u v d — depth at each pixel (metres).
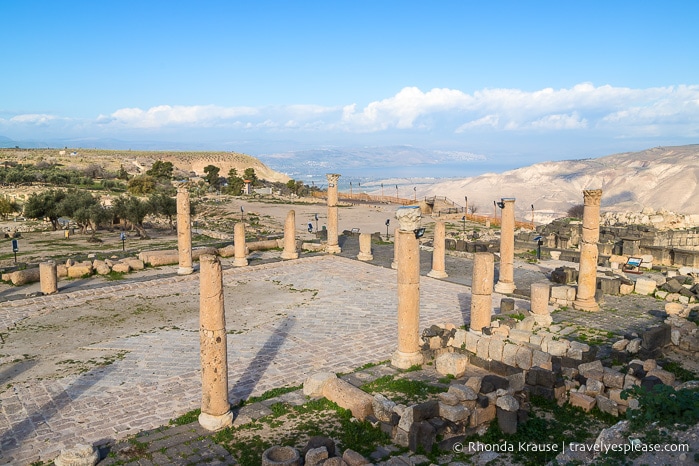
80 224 61.56
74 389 17.84
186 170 189.38
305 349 21.72
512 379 15.84
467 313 26.69
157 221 74.50
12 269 36.16
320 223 73.56
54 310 27.77
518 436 13.97
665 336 19.69
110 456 13.45
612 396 15.18
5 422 15.53
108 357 20.89
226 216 80.31
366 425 14.76
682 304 25.25
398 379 17.80
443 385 17.17
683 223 52.41
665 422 11.02
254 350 21.61
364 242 40.69
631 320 25.06
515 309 24.81
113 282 33.31
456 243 45.50
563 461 11.20
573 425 14.55
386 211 89.88
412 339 19.09
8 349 21.91
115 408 16.41
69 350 21.73
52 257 43.28
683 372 17.83
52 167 138.38
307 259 40.78
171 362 20.31
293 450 12.85
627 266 36.00
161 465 13.02
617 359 19.09
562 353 18.75
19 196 90.12
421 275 35.19
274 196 114.19
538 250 40.53
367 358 20.62
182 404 16.69
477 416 14.20
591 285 26.64
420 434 13.41
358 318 26.16
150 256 38.56
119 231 65.50
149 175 127.12
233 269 37.00
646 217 52.81
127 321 25.81
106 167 158.75
